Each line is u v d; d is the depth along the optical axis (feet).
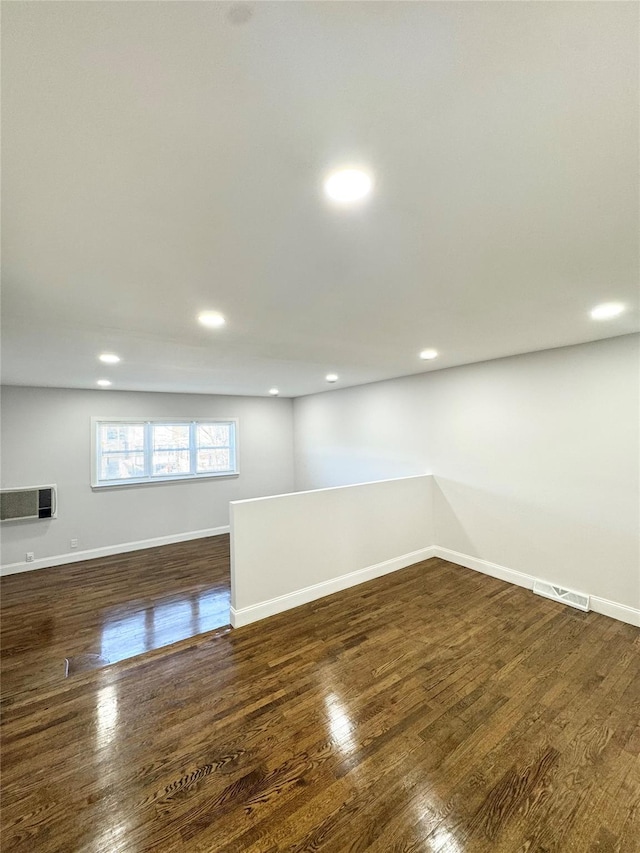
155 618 11.87
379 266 5.42
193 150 3.06
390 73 2.43
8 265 5.15
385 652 8.76
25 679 8.89
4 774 5.70
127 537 18.39
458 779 5.53
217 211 3.98
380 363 13.16
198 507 20.56
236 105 2.64
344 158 3.22
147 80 2.42
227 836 4.78
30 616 12.07
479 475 13.50
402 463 16.55
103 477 18.10
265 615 10.59
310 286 6.13
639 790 5.34
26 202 3.73
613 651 8.71
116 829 4.87
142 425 19.15
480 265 5.45
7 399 15.80
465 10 2.05
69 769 5.76
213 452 21.40
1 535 15.57
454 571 13.67
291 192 3.68
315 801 5.21
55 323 7.77
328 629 9.85
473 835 4.76
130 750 6.11
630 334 9.77
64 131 2.80
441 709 6.94
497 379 12.83
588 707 6.97
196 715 6.86
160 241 4.59
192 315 7.50
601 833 4.77
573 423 10.98
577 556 10.98
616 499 10.18
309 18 2.05
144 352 10.61
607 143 3.10
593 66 2.42
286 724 6.62
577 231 4.54
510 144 3.11
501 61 2.37
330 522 12.12
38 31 2.08
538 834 4.77
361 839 4.73
